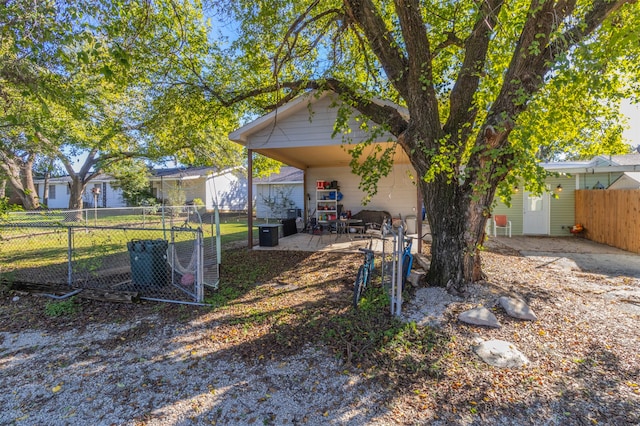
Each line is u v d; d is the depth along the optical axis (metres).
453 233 4.45
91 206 26.14
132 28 5.61
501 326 3.46
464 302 4.03
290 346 3.14
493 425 2.07
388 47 4.74
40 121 7.96
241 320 3.80
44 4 3.72
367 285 4.84
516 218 11.43
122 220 16.25
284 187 20.78
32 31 3.78
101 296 4.45
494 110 3.94
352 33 6.26
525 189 4.00
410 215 12.02
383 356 2.92
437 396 2.37
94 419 2.18
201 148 13.77
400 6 4.27
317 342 3.21
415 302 4.12
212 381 2.61
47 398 2.41
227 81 7.68
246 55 7.05
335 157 10.48
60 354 3.07
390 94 6.96
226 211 24.75
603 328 3.40
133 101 10.52
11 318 3.97
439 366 2.75
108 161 16.75
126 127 11.56
